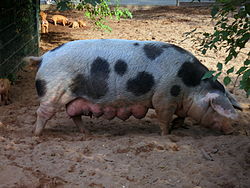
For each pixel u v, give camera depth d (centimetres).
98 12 891
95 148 419
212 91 438
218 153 409
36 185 364
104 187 365
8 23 637
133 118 513
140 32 1030
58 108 439
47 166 388
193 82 437
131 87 431
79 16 1272
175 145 421
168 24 1151
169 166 390
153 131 478
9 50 638
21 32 691
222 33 376
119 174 380
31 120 494
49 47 851
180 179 374
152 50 436
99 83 431
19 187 362
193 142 429
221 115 436
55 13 1312
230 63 717
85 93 436
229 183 367
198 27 1082
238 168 386
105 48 434
